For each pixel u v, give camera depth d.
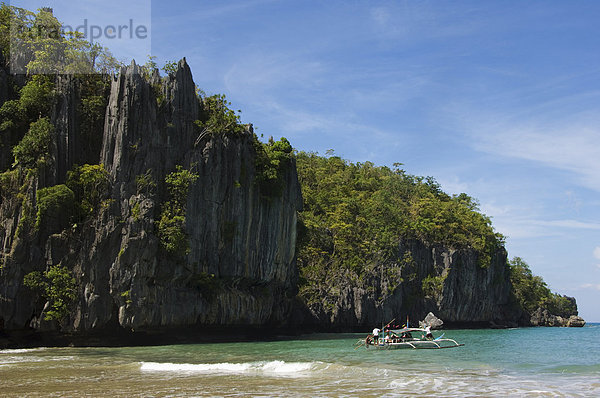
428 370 35.97
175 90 68.62
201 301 68.00
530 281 170.38
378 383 29.61
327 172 158.38
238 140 74.94
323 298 101.44
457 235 132.62
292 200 86.25
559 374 34.12
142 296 59.78
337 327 101.75
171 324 63.75
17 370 35.91
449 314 126.06
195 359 43.44
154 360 42.81
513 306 153.12
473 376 32.84
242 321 75.25
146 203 61.94
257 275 77.81
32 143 61.31
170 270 63.19
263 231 79.44
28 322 58.22
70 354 48.75
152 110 66.00
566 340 77.06
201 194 68.06
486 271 135.62
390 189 155.50
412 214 138.25
